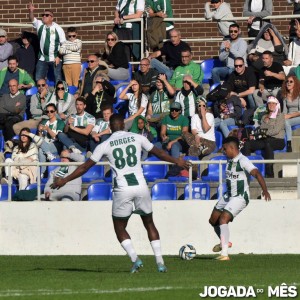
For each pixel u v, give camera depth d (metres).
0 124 91.12
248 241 73.50
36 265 63.09
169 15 99.88
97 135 84.69
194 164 74.88
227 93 88.75
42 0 105.88
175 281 50.19
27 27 103.38
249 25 97.12
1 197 79.00
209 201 73.69
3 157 85.75
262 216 73.50
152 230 53.84
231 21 98.12
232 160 63.50
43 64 99.00
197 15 103.25
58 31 98.75
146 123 85.44
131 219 74.31
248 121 87.19
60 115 89.50
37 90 95.62
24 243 74.88
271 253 73.19
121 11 99.19
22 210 75.00
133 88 89.62
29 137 83.25
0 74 95.94
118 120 52.81
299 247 73.19
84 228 74.50
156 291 46.31
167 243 73.94
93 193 77.88
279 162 74.44
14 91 92.62
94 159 52.38
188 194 76.06
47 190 76.31
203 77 94.62
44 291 46.75
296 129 85.94
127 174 52.34
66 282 50.34
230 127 86.19
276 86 90.19
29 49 100.00
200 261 63.78
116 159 52.28
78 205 74.62
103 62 94.94
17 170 79.69
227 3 99.12
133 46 99.25
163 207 73.94
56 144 85.00
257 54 91.56
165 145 84.50
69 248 74.56
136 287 47.78
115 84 95.25
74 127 84.88
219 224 64.88
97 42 103.06
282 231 73.31
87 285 48.81
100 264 63.25
